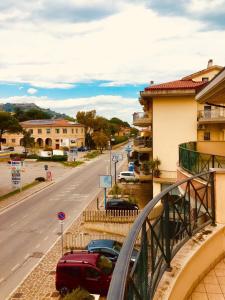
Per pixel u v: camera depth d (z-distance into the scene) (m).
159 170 30.97
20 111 154.75
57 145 107.06
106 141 101.50
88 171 62.31
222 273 4.58
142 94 30.38
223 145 16.28
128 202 31.08
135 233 2.46
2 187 45.66
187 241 4.62
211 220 5.38
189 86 30.12
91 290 15.41
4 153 78.94
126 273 1.92
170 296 3.28
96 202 36.06
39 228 26.94
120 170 62.69
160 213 3.85
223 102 14.77
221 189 5.39
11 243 23.38
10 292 16.20
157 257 3.60
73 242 22.41
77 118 119.25
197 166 10.23
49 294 15.96
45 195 40.59
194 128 30.77
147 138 35.53
